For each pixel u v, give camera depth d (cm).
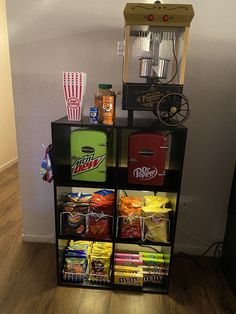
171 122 128
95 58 153
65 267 156
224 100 156
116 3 144
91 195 157
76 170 139
